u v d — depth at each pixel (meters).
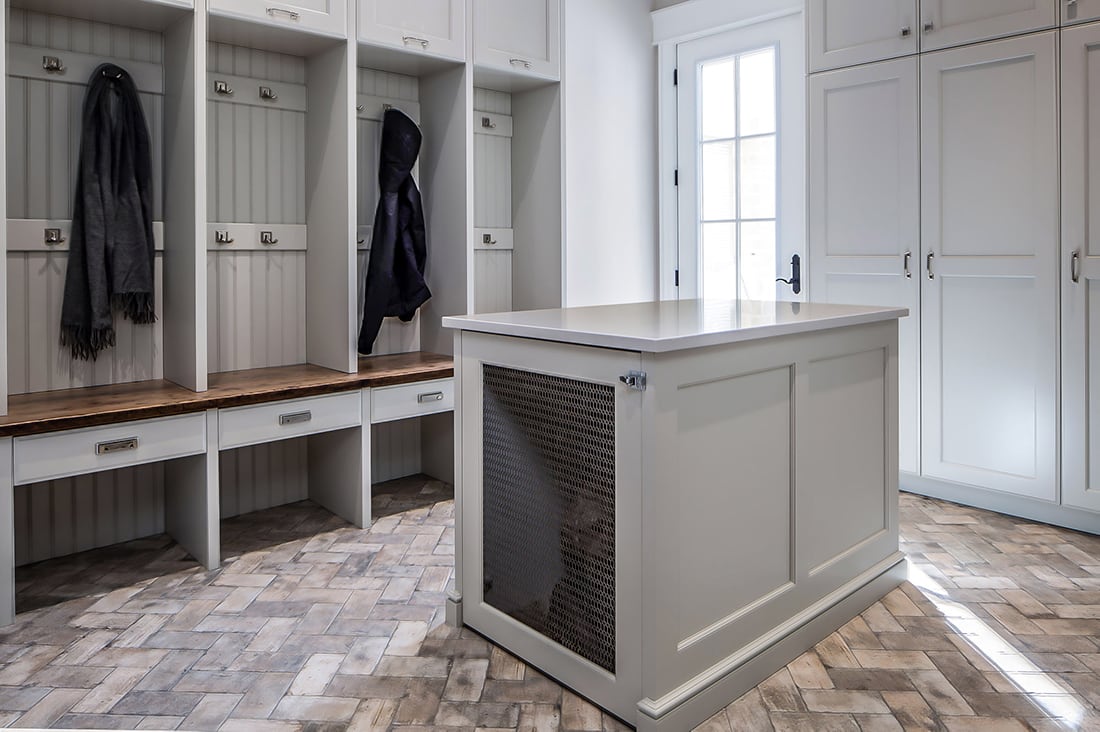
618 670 1.77
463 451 2.20
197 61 2.68
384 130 3.44
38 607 2.40
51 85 2.72
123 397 2.66
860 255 3.42
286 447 3.43
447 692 1.91
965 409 3.19
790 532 2.07
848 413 2.27
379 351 3.70
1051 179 2.88
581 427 1.84
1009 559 2.70
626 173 4.20
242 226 3.20
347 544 2.95
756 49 3.91
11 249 2.67
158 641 2.18
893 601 2.39
